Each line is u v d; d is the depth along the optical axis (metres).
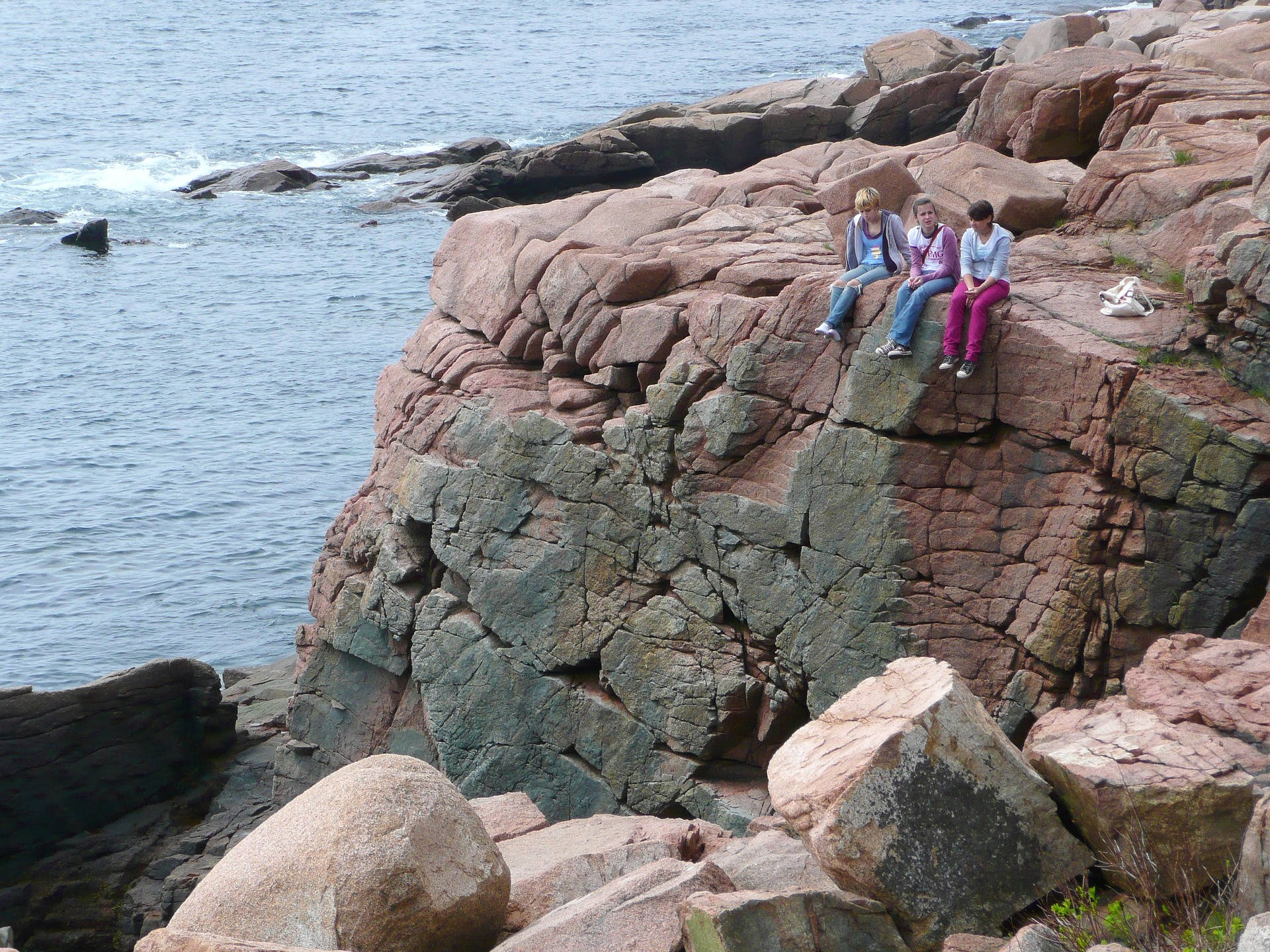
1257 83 21.03
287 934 8.77
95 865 23.70
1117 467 14.21
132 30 157.00
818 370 16.23
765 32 137.38
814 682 16.50
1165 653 10.30
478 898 9.13
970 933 8.36
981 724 8.89
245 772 25.80
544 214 21.88
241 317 58.34
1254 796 8.16
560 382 19.78
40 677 30.28
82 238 68.62
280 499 40.31
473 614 20.38
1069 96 22.34
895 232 15.75
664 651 18.02
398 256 66.50
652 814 18.27
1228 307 14.16
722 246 19.36
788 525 16.53
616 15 160.88
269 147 88.56
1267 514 13.45
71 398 48.69
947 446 15.39
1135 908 8.16
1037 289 15.87
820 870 9.71
